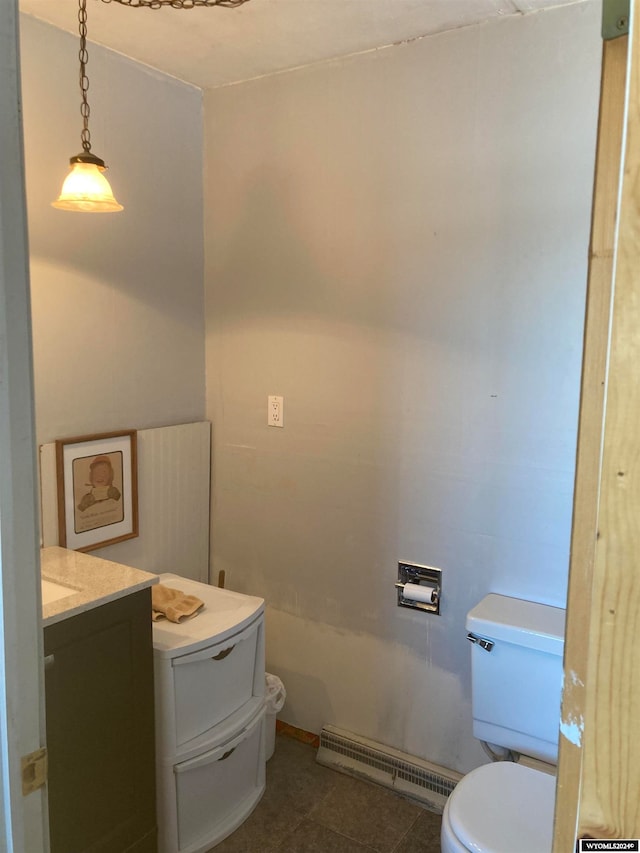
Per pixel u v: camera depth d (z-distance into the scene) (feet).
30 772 2.64
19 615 2.55
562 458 6.16
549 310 6.07
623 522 1.69
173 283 7.93
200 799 6.35
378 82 6.74
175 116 7.71
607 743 1.79
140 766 5.81
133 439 7.44
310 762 7.72
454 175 6.42
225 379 8.34
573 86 5.76
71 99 6.52
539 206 6.02
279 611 8.23
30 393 2.53
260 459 8.14
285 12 5.95
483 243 6.34
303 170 7.36
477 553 6.72
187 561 8.38
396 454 7.09
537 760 6.13
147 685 5.81
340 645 7.77
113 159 7.02
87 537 7.02
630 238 1.61
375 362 7.11
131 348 7.46
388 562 7.29
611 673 1.76
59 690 5.02
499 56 6.06
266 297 7.85
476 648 6.20
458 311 6.55
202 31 6.38
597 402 1.86
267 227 7.73
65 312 6.70
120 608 5.46
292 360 7.72
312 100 7.20
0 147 2.33
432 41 6.39
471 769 7.04
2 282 2.38
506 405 6.39
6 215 2.37
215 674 6.39
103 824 5.52
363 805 7.03
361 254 7.07
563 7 5.72
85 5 5.77
